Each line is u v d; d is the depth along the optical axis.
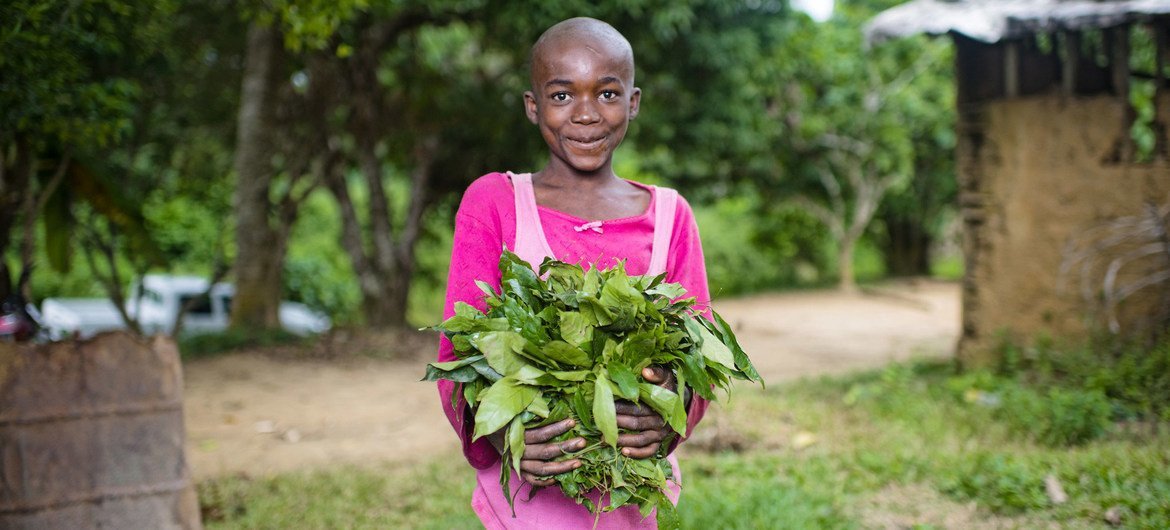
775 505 4.70
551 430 1.93
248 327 12.38
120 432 3.98
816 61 19.44
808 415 6.95
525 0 11.44
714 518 4.52
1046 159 7.81
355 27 12.30
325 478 5.78
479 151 15.22
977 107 8.23
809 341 13.48
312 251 23.55
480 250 2.21
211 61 12.91
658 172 20.64
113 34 5.63
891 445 5.92
